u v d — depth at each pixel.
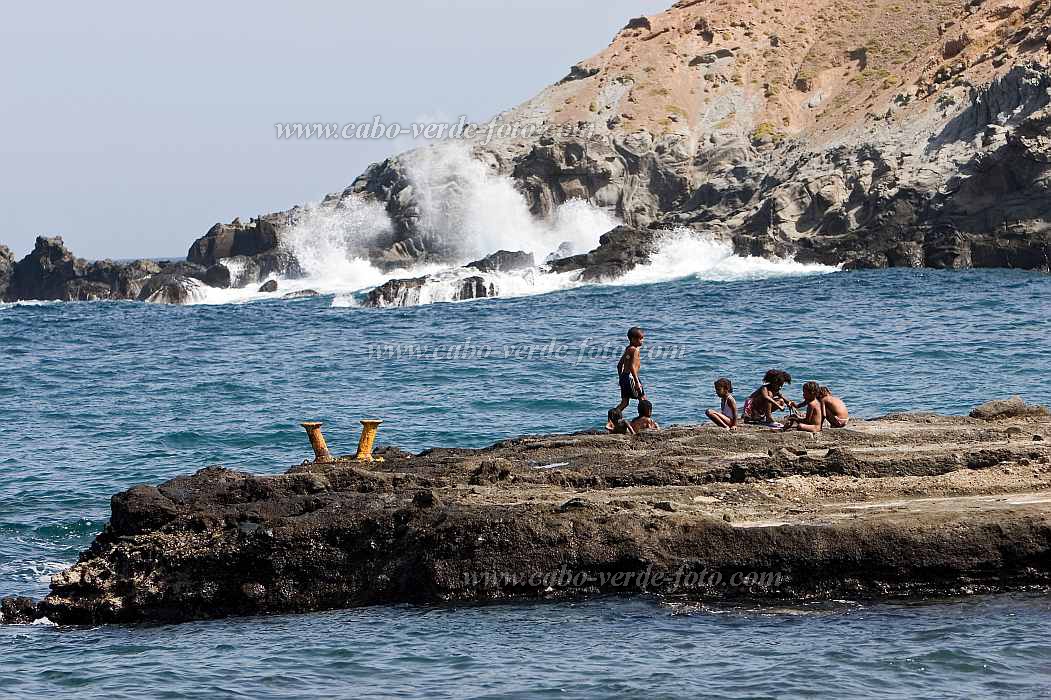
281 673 44.19
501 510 52.03
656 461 60.69
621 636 46.47
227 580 52.66
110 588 53.25
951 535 50.31
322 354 159.25
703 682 41.69
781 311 191.88
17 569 64.25
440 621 48.88
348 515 52.72
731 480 58.97
